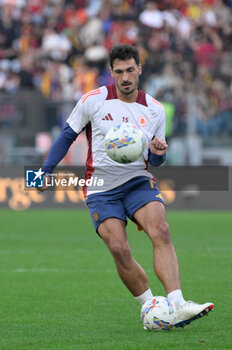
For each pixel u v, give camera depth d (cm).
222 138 7288
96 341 1730
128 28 8300
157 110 1967
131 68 1883
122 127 1881
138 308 2280
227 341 1703
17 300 2438
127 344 1675
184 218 6119
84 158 6700
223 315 2111
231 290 2628
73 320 2064
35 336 1814
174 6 8406
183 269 3225
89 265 3391
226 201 6894
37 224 5606
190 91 7594
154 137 1981
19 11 8569
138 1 8419
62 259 3616
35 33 8469
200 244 4288
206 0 8512
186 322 1797
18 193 7038
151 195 1897
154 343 1680
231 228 5288
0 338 1789
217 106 7612
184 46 8019
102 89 1962
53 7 8706
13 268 3278
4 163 7144
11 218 6131
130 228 5528
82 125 1969
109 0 8512
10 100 7181
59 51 8325
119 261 1870
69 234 4903
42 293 2589
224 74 7694
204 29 8362
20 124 7200
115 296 2525
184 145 6931
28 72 8119
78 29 8362
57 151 1981
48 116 7244
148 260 3556
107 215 1884
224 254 3800
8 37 8388
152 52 7931
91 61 8144
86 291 2636
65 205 7056
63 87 8106
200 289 2647
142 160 1961
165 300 1836
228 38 8444
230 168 6875
